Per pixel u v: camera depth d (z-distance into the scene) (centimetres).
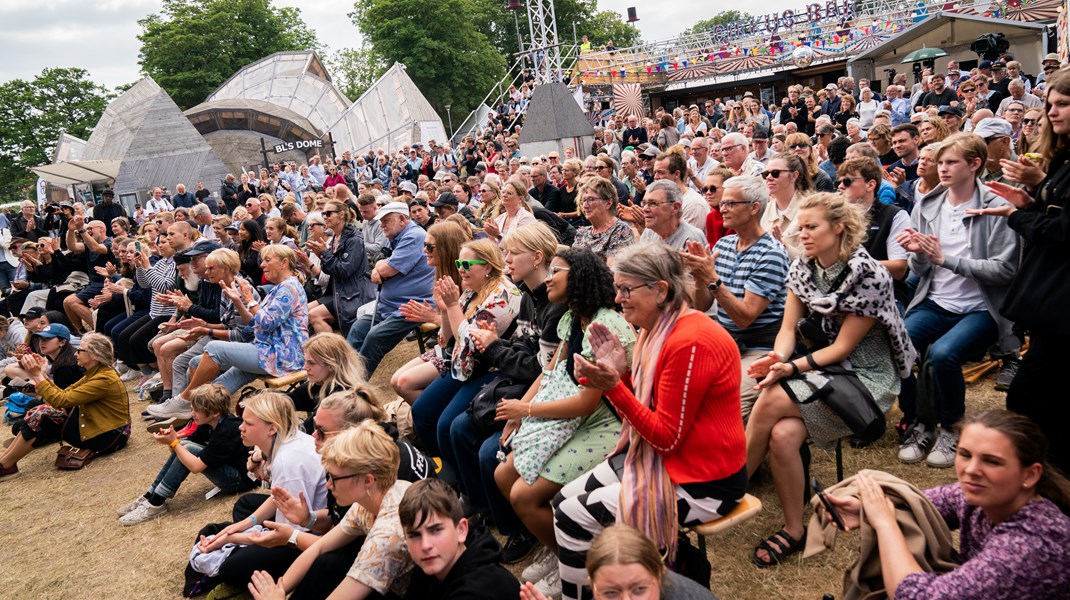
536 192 873
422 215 747
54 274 1030
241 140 3072
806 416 325
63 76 6588
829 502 238
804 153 565
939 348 380
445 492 271
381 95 3102
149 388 742
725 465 275
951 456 384
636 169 811
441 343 466
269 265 585
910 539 225
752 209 376
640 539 210
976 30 1848
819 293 341
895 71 1934
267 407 388
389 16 4916
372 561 293
